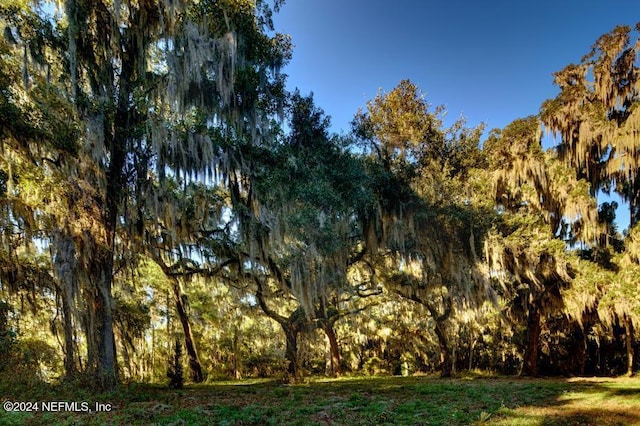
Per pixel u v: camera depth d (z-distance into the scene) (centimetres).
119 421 639
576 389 1042
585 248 1595
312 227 1130
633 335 1611
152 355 2045
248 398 953
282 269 1267
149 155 1065
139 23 1050
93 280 955
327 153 1230
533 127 1495
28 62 883
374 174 1331
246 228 1123
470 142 1588
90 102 948
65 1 898
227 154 1061
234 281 1384
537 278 1534
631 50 1386
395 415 720
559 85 1561
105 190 967
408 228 1332
